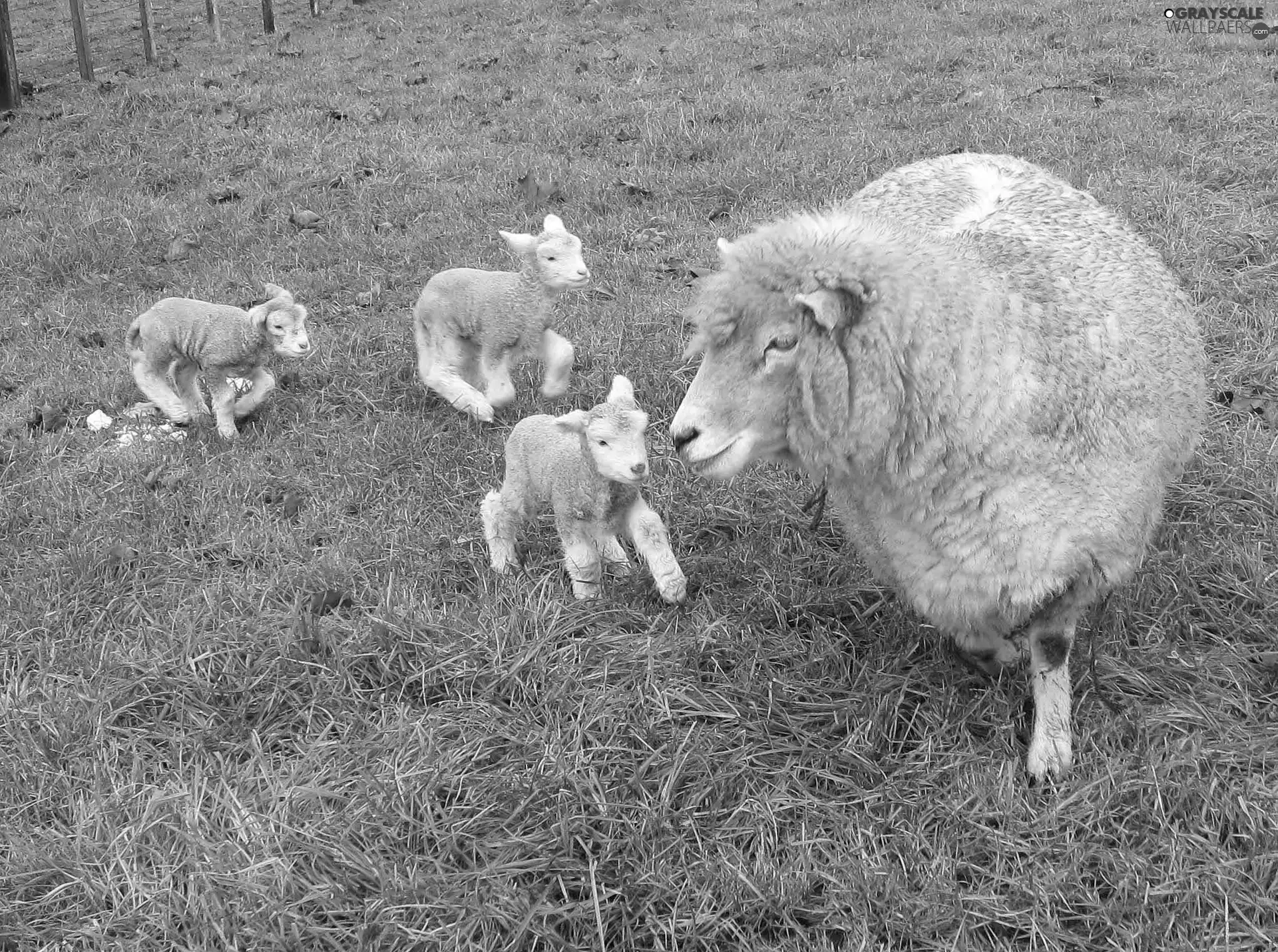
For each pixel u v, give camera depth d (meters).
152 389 3.71
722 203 4.76
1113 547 2.55
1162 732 2.65
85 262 4.76
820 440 2.50
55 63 8.88
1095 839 2.52
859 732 2.70
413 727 2.74
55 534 3.29
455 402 3.61
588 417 2.89
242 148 5.73
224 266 4.60
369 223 4.85
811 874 2.51
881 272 2.44
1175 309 2.77
